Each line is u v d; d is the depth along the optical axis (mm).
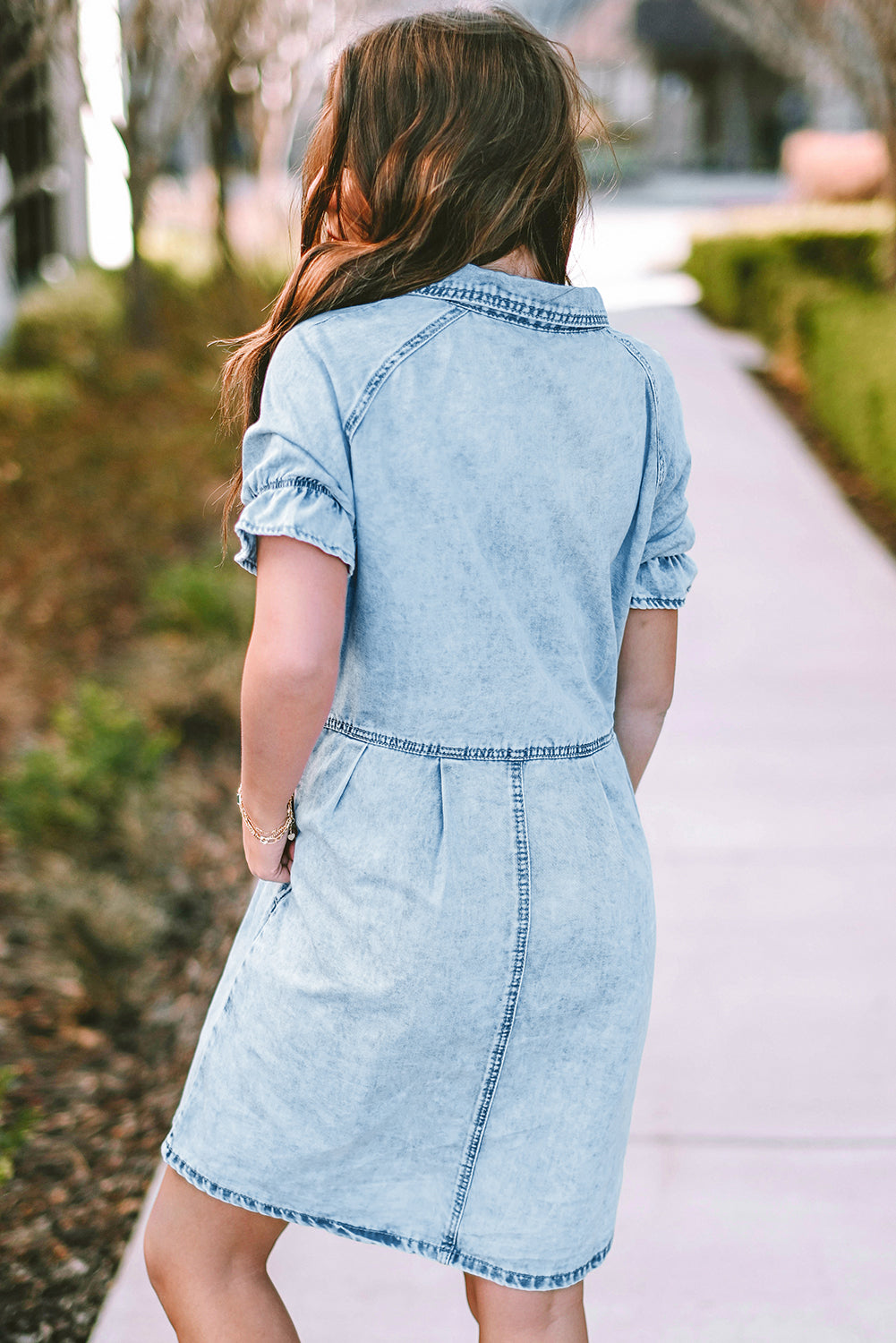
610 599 1516
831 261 11906
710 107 46406
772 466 7914
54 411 7965
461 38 1386
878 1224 2367
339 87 1434
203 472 7434
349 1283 2248
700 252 13438
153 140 9320
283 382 1359
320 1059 1447
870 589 5957
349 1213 1538
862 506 7273
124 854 3795
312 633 1316
